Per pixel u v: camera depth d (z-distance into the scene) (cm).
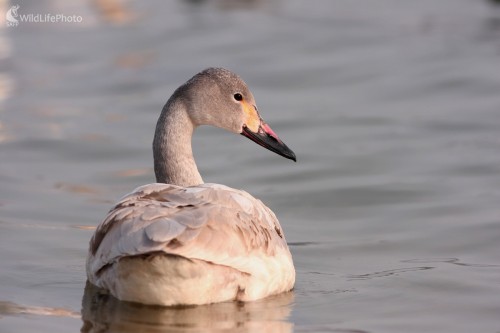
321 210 1534
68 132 1922
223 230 952
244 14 2959
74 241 1316
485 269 1223
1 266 1188
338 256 1295
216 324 961
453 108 2052
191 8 3066
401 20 2842
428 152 1797
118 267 944
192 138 1936
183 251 909
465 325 1003
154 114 2047
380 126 1948
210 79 1198
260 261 1001
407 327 995
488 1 3067
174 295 954
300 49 2522
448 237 1373
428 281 1165
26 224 1395
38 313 1006
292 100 2128
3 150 1811
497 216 1454
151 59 2467
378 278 1178
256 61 2414
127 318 966
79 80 2314
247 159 1786
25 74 2367
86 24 2845
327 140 1877
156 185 1008
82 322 977
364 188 1622
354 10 2997
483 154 1773
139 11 3033
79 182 1644
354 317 1020
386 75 2278
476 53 2434
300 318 1005
